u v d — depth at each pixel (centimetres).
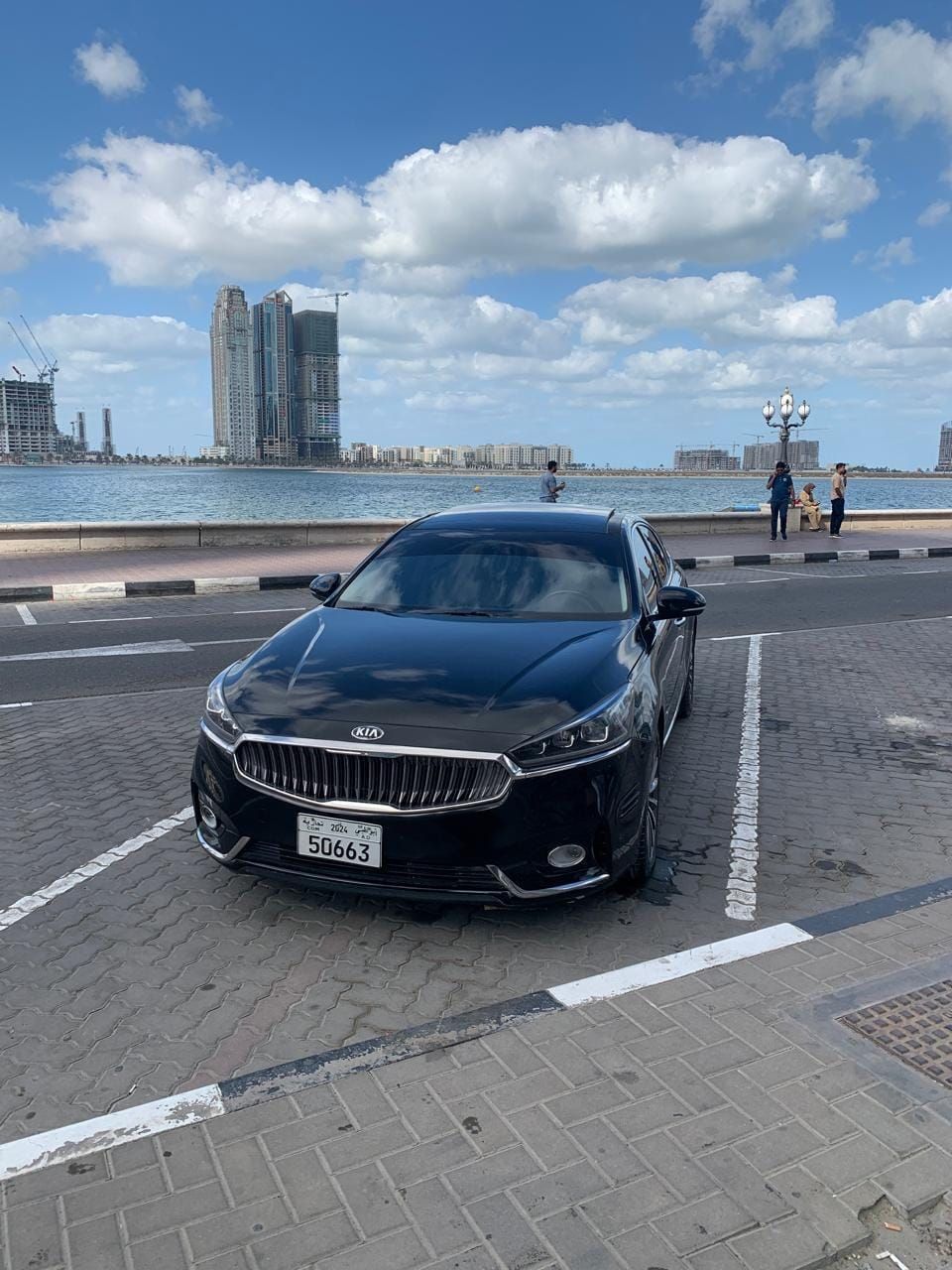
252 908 384
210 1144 246
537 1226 217
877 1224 218
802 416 2509
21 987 325
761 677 842
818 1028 297
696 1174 233
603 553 508
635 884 398
